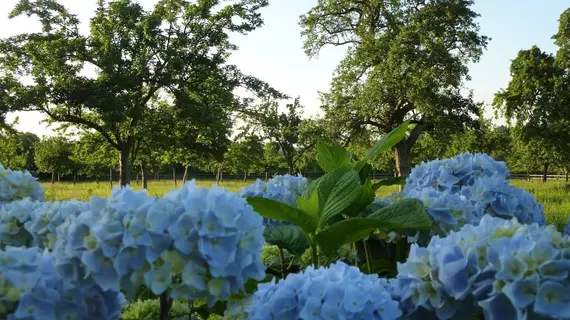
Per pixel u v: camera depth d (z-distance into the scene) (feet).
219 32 107.45
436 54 94.58
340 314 5.25
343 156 11.02
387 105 106.42
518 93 121.60
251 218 5.75
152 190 117.50
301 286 5.73
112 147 119.24
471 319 5.63
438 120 101.91
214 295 5.33
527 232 5.86
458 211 9.46
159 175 256.73
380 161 154.92
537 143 120.98
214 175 255.70
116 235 5.13
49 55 94.22
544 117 117.39
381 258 11.16
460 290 5.42
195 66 107.04
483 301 5.16
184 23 109.09
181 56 102.94
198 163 145.28
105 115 90.94
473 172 11.54
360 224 7.73
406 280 5.98
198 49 108.58
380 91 100.27
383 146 10.15
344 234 7.98
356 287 5.46
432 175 11.59
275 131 135.74
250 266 5.82
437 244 6.05
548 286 4.92
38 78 94.79
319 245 8.25
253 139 142.00
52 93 93.50
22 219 8.78
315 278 5.63
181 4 107.55
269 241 9.15
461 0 97.66
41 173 258.37
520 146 125.59
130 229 5.13
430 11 98.58
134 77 100.53
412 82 94.53
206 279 5.35
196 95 108.68
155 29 103.04
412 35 97.71
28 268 5.90
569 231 11.05
